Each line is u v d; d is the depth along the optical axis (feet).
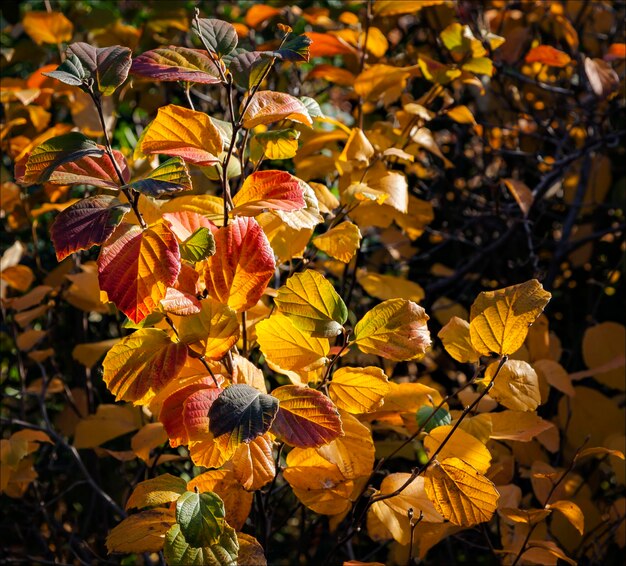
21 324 4.87
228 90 3.18
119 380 3.17
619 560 5.15
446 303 5.89
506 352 3.34
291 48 3.10
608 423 4.66
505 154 5.79
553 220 6.60
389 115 5.72
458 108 4.67
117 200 3.09
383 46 4.73
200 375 3.34
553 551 3.64
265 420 2.97
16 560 5.07
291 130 3.43
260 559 3.17
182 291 3.16
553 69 6.33
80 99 4.84
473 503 3.32
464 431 3.59
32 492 5.83
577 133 6.34
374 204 4.25
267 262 3.17
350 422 3.48
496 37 4.85
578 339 5.76
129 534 3.21
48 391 5.10
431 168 6.23
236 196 3.31
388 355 3.35
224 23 3.24
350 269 5.13
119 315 4.85
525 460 4.47
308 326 3.30
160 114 3.19
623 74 5.46
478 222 6.03
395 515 3.61
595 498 5.12
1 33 6.89
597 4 6.23
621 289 6.20
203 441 3.15
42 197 5.29
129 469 5.96
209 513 3.05
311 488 3.46
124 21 6.74
